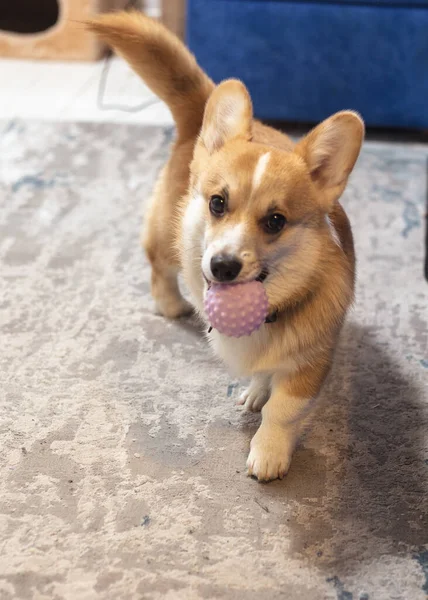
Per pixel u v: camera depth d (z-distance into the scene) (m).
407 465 1.05
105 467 1.03
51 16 2.62
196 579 0.91
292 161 0.99
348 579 0.92
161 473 1.02
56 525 0.96
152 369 1.18
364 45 1.79
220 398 1.14
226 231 0.95
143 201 1.56
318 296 1.00
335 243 1.01
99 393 1.13
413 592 0.91
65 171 1.66
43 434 1.07
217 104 1.02
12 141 1.79
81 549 0.93
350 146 0.97
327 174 1.00
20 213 1.50
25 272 1.36
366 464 1.05
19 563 0.92
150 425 1.09
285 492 1.01
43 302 1.29
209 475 1.02
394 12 1.74
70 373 1.16
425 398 1.15
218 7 1.79
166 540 0.95
